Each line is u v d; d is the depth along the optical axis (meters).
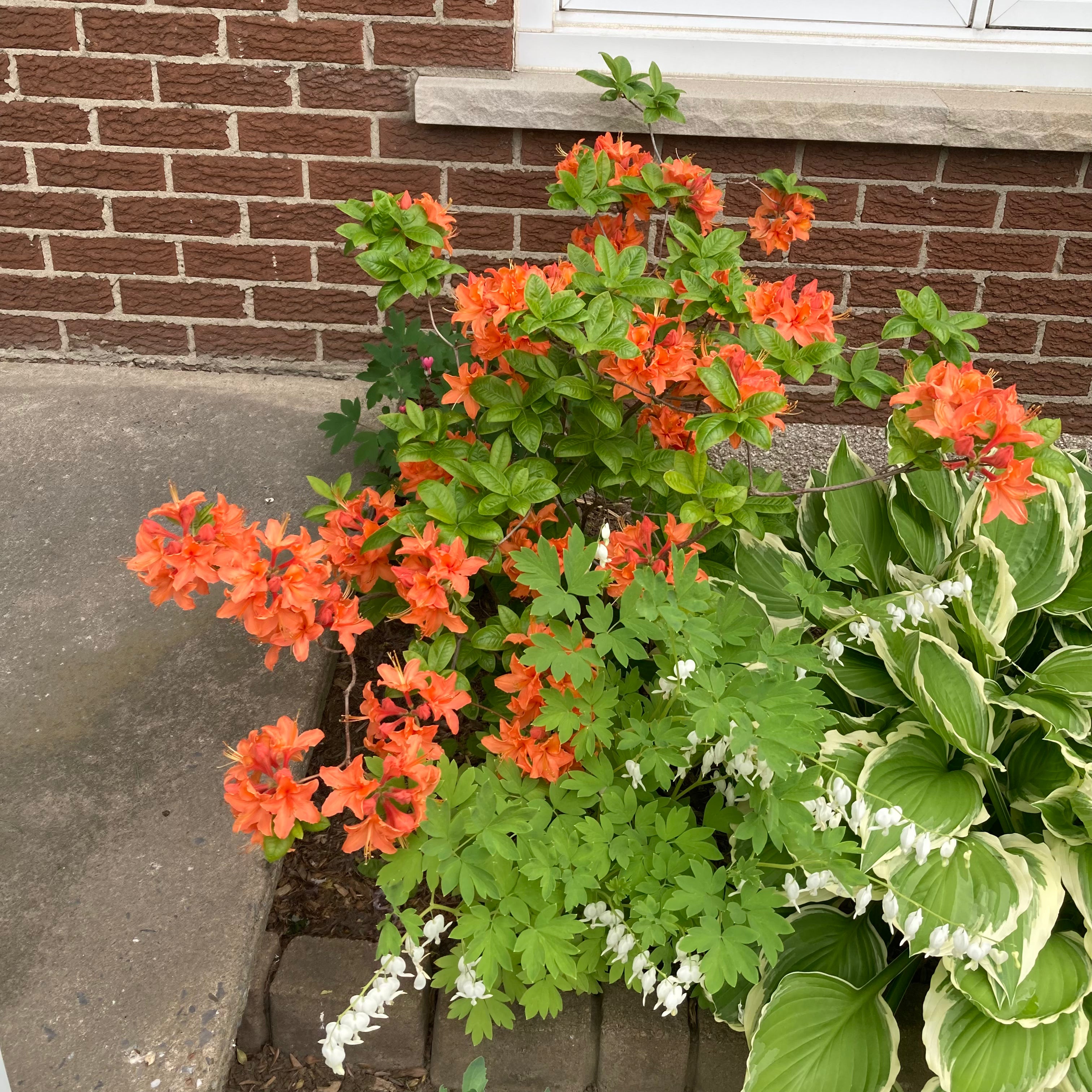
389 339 1.65
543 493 1.21
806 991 1.11
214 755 1.30
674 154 1.80
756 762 1.07
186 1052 1.04
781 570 1.41
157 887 1.16
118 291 1.92
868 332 1.92
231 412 1.87
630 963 1.09
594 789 1.12
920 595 1.22
